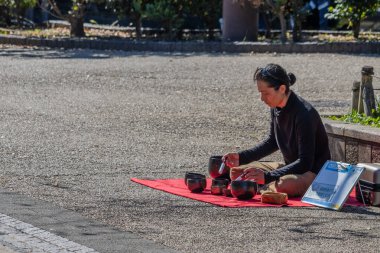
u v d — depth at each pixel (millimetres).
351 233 8961
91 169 12148
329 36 32469
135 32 35219
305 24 36781
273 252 8266
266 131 15422
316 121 10734
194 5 32719
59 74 23062
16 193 10562
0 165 12297
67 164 12445
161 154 13344
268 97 10758
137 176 11781
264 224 9273
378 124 12398
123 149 13633
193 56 27844
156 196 10547
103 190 10828
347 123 12195
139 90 20312
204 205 10125
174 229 9016
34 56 28016
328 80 21594
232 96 19375
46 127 15477
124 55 28375
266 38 32875
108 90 20312
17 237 8570
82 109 17578
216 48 29656
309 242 8609
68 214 9539
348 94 19375
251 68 24234
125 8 33156
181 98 19109
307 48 28594
